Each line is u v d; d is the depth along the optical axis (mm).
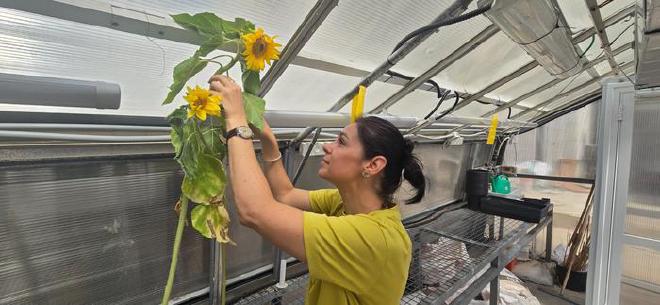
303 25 766
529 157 3326
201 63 609
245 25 612
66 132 753
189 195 615
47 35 621
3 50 622
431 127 1925
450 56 1216
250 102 655
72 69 714
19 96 549
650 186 2023
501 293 2176
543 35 1050
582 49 1747
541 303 2717
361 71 1113
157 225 1040
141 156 959
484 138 2883
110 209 938
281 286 1370
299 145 1366
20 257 806
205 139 630
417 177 894
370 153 770
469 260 1713
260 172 647
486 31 1134
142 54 743
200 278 1184
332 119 1015
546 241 3205
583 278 2855
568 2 1238
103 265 947
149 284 1051
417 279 1573
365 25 920
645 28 906
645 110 2008
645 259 2055
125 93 829
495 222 2398
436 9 944
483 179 2533
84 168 875
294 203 983
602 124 2137
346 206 872
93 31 646
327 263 662
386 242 697
